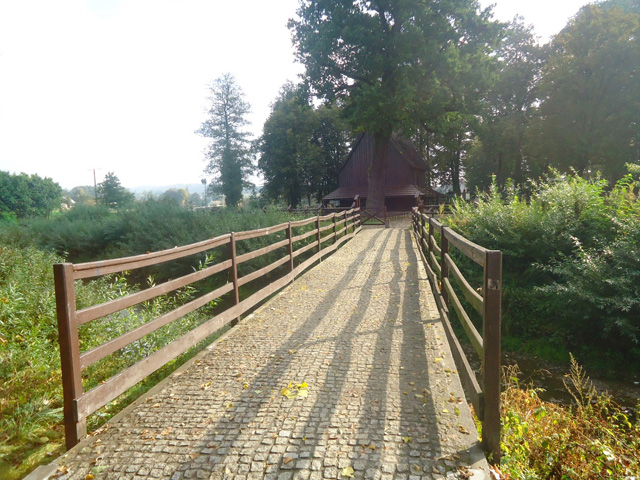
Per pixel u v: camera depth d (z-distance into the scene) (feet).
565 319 36.37
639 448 13.01
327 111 188.75
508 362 34.32
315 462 9.21
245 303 20.94
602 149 115.85
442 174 199.00
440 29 97.40
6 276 26.09
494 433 9.53
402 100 95.30
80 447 9.92
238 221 54.24
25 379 13.97
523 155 150.82
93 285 27.89
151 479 8.77
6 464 9.82
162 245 52.90
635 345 32.89
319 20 108.68
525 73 152.05
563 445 12.22
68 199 303.89
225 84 201.77
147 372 12.62
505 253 42.78
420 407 11.58
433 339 17.20
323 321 20.30
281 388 13.03
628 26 110.22
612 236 38.40
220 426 10.84
